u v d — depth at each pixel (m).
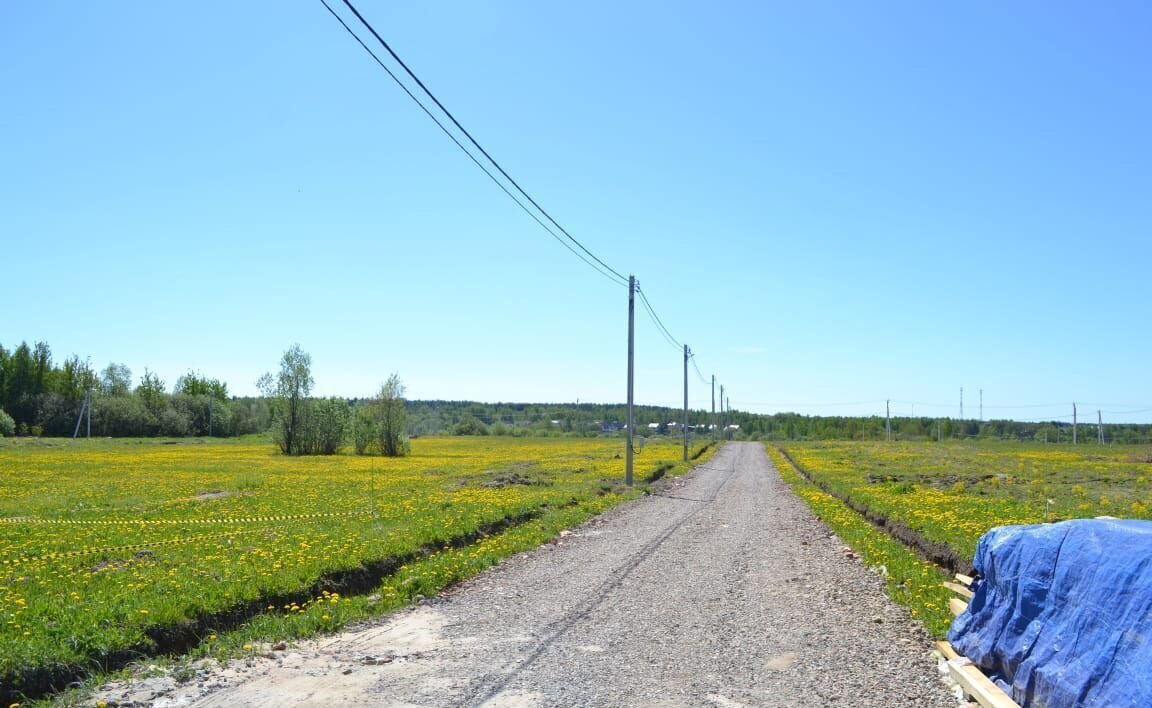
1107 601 6.20
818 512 24.91
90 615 9.03
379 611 11.16
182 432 115.88
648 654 8.91
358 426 76.19
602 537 19.34
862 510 24.64
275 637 9.58
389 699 7.32
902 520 19.55
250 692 7.50
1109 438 138.38
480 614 10.97
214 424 121.62
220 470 48.38
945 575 13.48
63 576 12.66
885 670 8.33
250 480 38.72
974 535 15.97
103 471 46.56
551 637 9.66
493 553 15.95
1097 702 5.76
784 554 16.58
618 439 121.88
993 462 56.56
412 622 10.50
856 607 11.41
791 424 166.38
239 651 8.91
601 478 37.78
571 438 127.00
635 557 16.08
